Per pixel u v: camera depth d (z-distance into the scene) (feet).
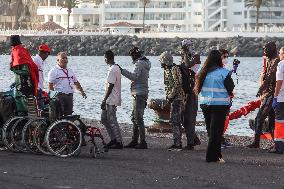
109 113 114.32
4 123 106.63
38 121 103.04
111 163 95.86
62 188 76.07
